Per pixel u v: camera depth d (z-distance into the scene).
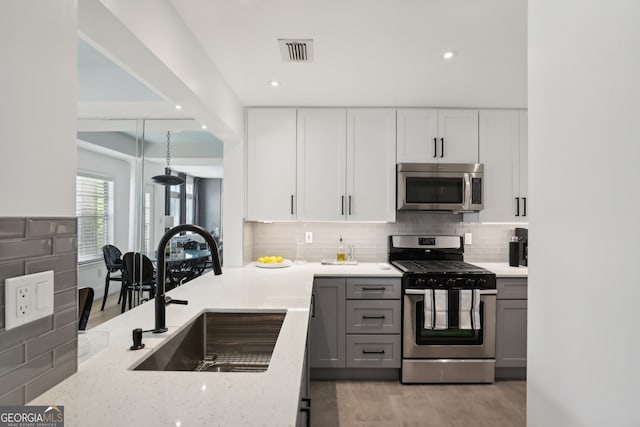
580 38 0.97
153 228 3.08
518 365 3.00
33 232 0.83
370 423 2.36
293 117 3.27
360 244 3.59
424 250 3.52
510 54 2.21
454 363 2.93
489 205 3.27
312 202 3.27
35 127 0.84
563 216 1.04
